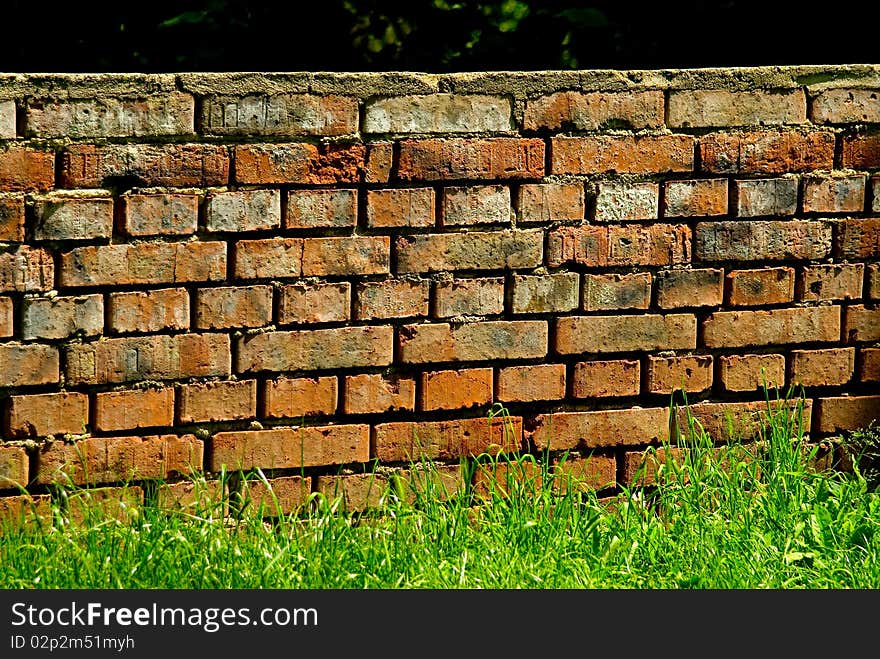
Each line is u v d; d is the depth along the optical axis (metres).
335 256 5.04
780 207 5.40
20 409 4.82
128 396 4.92
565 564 4.67
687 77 5.25
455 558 4.67
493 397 5.27
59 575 4.48
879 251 5.54
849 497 5.17
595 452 5.41
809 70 5.36
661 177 5.28
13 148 4.70
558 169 5.19
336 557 4.66
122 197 4.82
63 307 4.82
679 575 4.64
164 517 4.84
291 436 5.11
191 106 4.85
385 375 5.16
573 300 5.27
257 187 4.94
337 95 4.97
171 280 4.90
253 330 5.01
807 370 5.54
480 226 5.15
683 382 5.42
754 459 5.32
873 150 5.48
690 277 5.36
